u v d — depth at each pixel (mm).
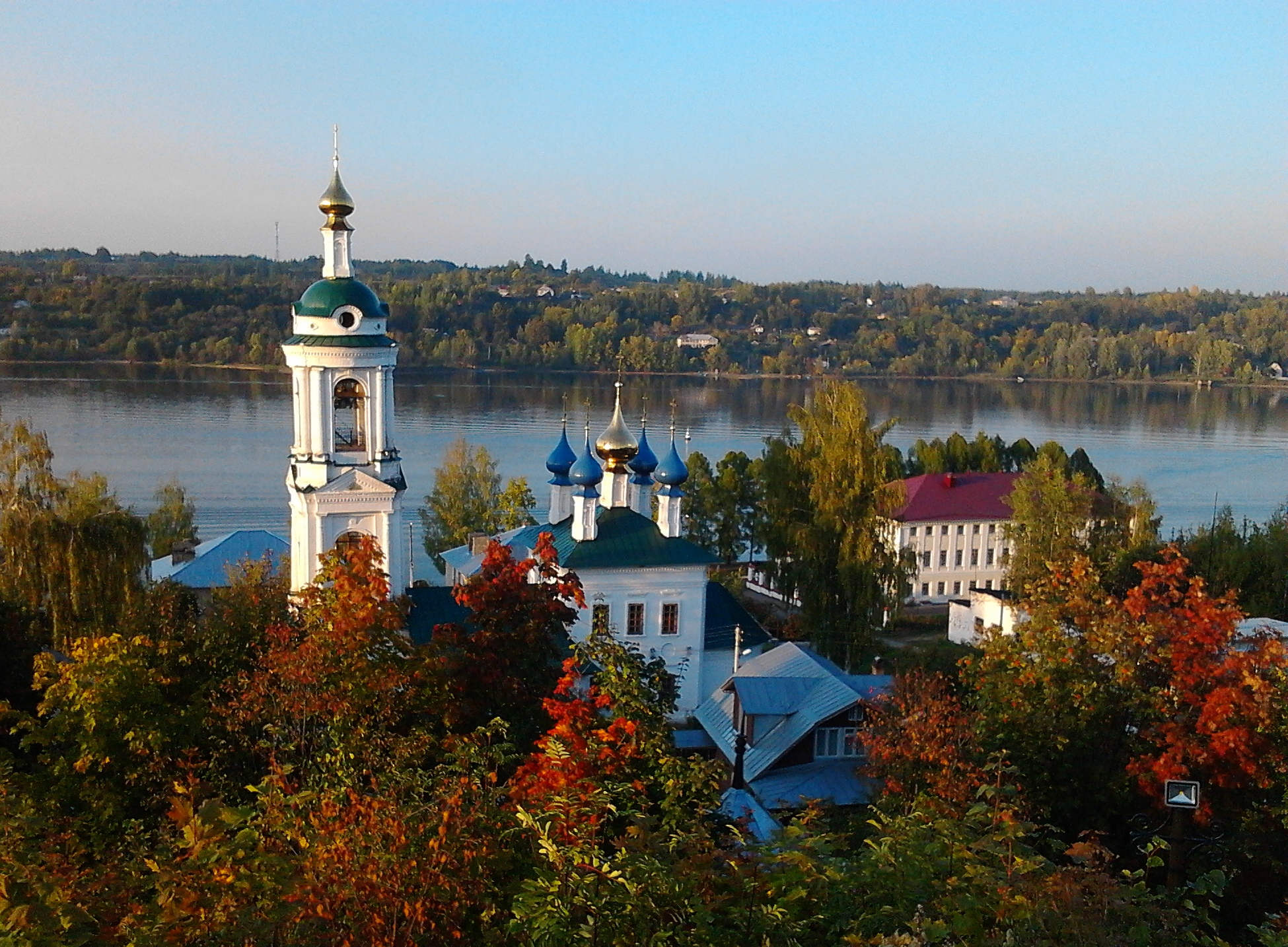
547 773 24219
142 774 31875
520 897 17781
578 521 59781
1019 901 16828
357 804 20266
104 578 63062
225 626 38281
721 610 63625
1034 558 81188
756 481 109625
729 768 49875
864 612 70500
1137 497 96938
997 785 27266
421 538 119875
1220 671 32094
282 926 17328
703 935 17094
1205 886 20109
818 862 18766
